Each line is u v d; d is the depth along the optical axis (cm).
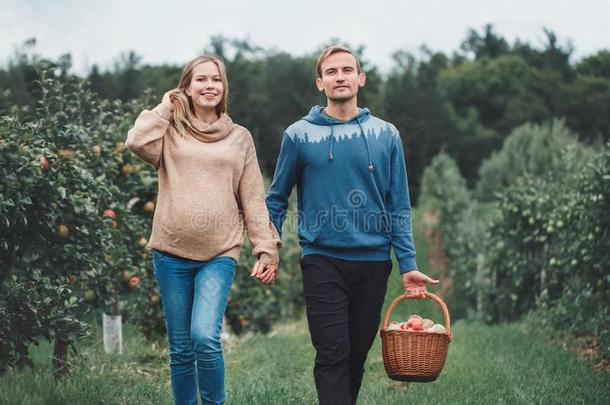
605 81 5012
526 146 3631
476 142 4681
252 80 4431
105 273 696
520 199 1250
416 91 4612
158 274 452
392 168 482
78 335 582
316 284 464
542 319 1021
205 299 436
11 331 557
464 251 1780
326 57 478
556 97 4947
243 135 465
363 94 4459
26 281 580
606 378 647
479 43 5866
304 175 477
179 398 454
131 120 829
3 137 554
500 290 1324
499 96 5075
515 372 663
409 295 486
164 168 453
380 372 694
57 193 583
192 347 450
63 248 601
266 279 466
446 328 473
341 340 457
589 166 941
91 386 556
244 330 1116
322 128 477
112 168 739
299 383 637
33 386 543
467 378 629
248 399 535
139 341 859
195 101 458
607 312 848
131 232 779
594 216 911
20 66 3055
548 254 1193
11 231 573
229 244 449
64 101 755
